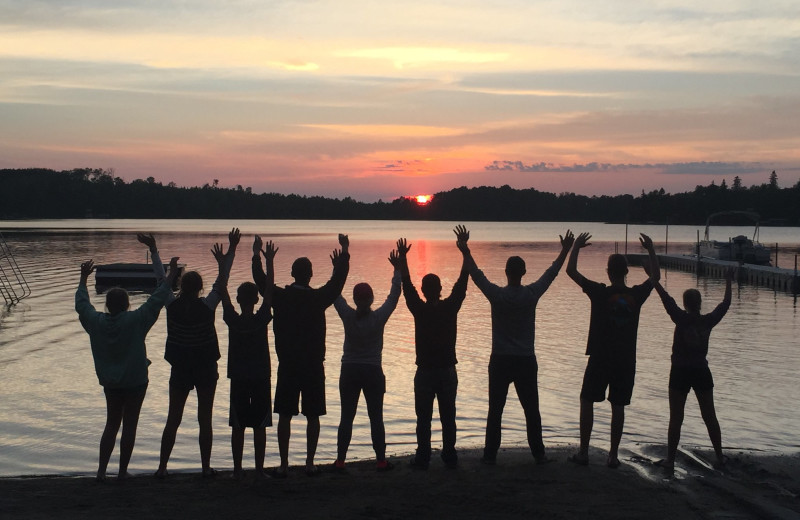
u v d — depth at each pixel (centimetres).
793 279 3083
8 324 1869
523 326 567
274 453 782
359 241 7875
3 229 9981
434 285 565
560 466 577
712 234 12788
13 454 782
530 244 7569
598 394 573
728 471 570
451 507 477
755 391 1152
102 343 532
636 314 564
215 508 475
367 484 531
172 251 5262
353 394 567
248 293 538
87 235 7950
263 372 537
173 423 554
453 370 569
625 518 456
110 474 710
